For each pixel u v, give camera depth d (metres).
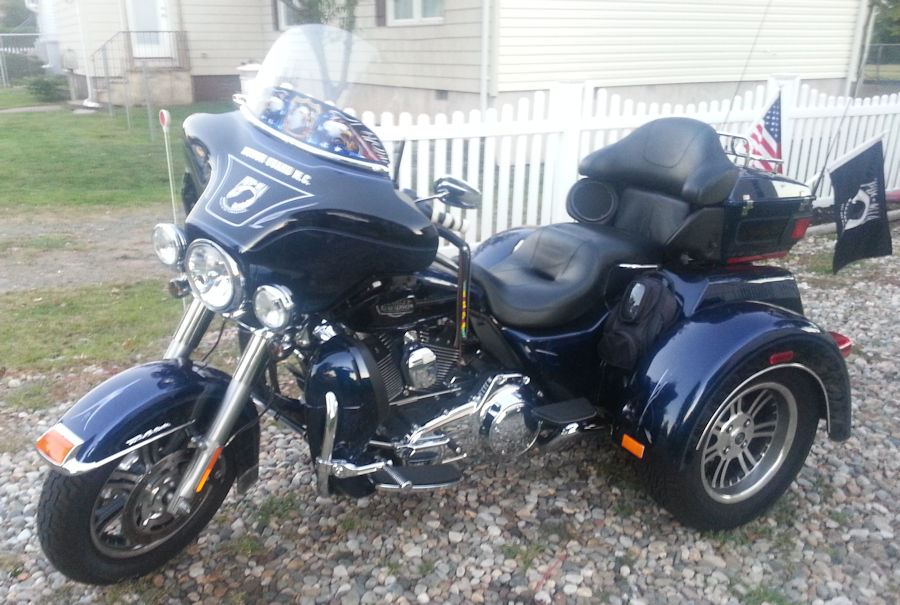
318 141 2.52
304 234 2.38
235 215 2.38
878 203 5.25
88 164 10.48
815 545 3.05
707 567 2.91
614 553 2.98
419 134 5.61
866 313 5.57
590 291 3.16
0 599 2.65
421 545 2.99
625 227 3.55
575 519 3.17
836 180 5.14
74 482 2.41
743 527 3.17
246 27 17.14
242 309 2.45
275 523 3.08
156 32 16.25
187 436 2.64
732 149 4.10
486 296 3.07
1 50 23.67
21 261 6.47
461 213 5.99
